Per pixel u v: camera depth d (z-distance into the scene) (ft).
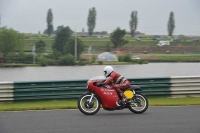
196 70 165.99
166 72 153.79
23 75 157.28
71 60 243.60
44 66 232.94
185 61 281.13
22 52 261.24
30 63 242.99
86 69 197.57
